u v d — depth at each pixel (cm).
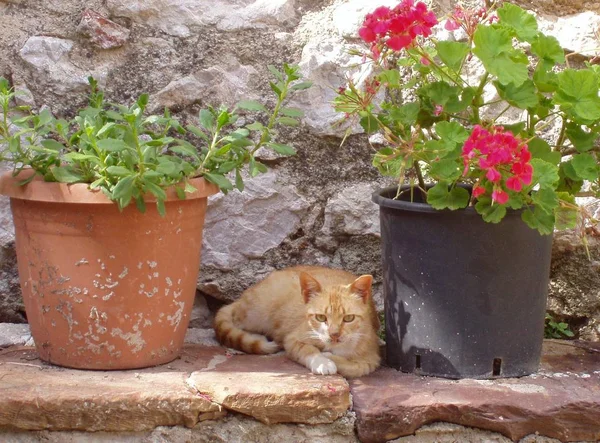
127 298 309
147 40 383
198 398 295
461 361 319
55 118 376
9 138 308
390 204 318
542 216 295
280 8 388
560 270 383
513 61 294
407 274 321
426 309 319
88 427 292
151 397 293
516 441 303
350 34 383
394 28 289
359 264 393
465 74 380
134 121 285
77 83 376
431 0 351
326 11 392
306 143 385
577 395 306
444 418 301
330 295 343
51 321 313
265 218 387
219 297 391
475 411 299
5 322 380
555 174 288
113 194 283
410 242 317
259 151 383
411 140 297
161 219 307
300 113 325
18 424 290
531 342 323
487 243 308
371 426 298
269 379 310
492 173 269
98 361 315
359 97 306
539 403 301
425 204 313
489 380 320
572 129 315
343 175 387
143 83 381
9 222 376
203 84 382
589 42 376
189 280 325
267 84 386
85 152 298
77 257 304
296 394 297
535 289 319
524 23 300
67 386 297
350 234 389
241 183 326
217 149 328
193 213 318
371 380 321
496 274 311
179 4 385
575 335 388
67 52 379
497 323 315
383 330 390
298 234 390
